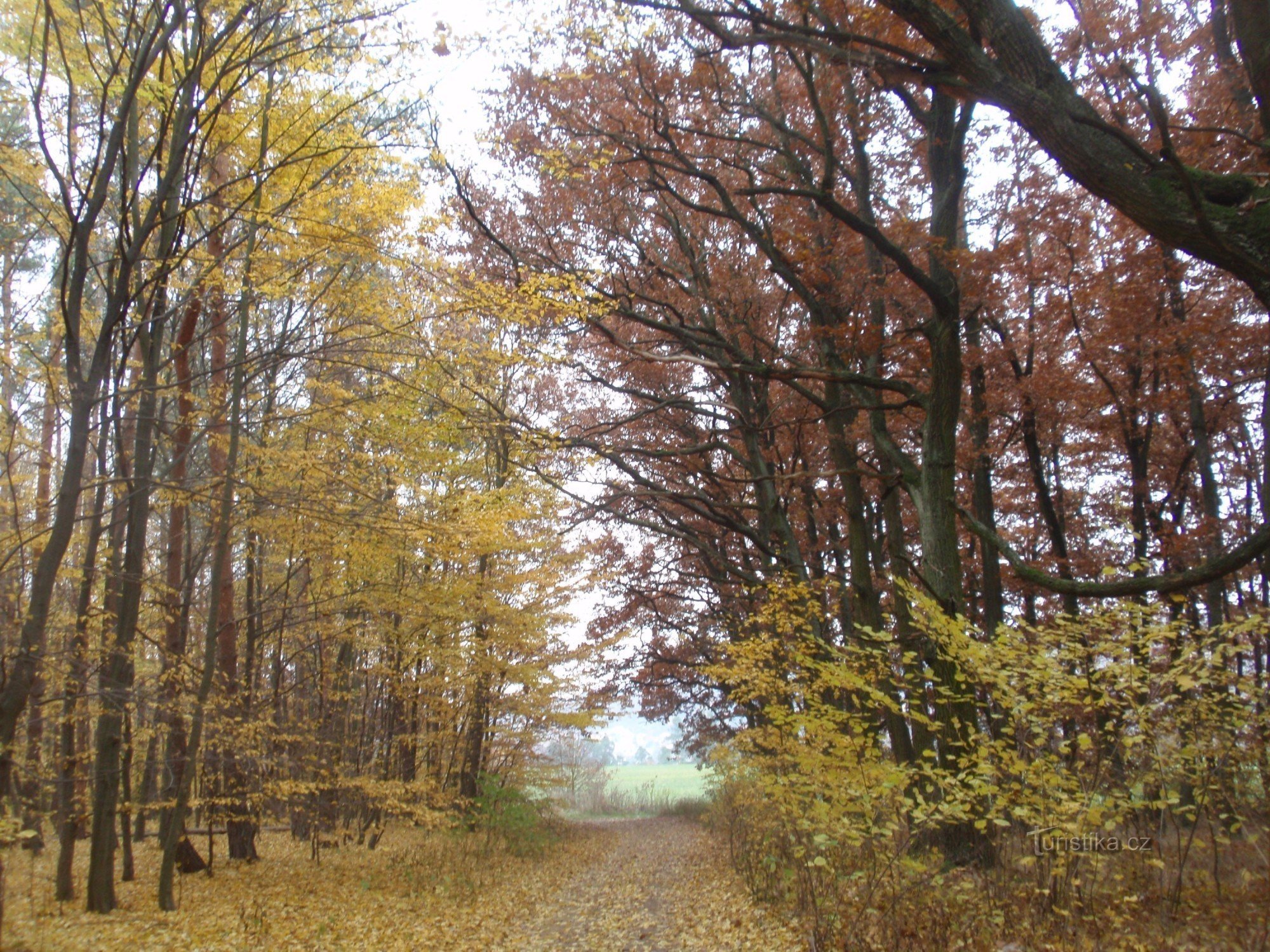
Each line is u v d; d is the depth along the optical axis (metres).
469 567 14.36
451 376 9.16
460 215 15.20
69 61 7.71
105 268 12.06
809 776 8.01
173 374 11.91
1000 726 7.54
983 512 14.55
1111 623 6.25
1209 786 6.02
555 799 19.67
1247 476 17.17
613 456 15.67
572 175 11.62
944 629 6.90
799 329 17.11
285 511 10.38
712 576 23.03
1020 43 6.35
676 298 17.09
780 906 9.22
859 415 15.79
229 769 11.92
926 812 6.49
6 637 7.34
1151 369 13.38
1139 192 5.99
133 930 8.09
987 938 6.11
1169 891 6.34
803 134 13.21
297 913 9.95
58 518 6.25
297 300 11.26
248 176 7.62
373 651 14.74
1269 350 12.83
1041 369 14.02
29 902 8.86
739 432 18.31
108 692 8.25
